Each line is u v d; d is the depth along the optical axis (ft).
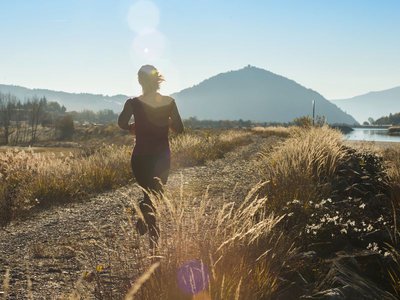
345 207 23.71
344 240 18.44
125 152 58.18
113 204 34.37
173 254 12.92
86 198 37.27
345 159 42.60
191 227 13.98
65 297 13.64
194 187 39.19
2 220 28.68
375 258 16.53
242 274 12.96
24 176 40.01
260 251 14.94
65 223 28.04
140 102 17.94
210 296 11.66
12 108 355.56
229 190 36.88
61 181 38.60
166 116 18.12
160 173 17.88
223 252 13.56
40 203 34.37
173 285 11.87
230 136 118.62
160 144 18.01
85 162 47.60
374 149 62.59
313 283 14.30
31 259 19.98
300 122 123.24
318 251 18.01
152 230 16.43
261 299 12.79
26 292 15.74
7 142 313.73
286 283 14.29
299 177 28.02
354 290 13.23
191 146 74.84
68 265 18.62
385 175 35.63
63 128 346.95
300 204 21.88
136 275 12.75
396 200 25.93
